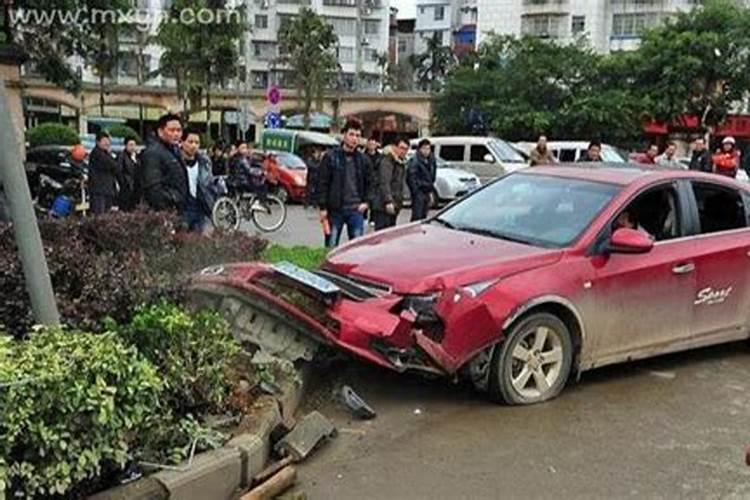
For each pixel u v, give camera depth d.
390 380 6.01
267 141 30.69
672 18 47.34
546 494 4.26
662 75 42.75
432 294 5.32
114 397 3.45
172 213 7.41
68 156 17.75
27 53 20.64
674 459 4.77
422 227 6.59
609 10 63.69
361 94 59.50
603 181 6.47
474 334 5.29
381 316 5.29
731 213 6.80
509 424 5.25
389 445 4.88
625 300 5.95
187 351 4.44
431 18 95.69
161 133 8.30
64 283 5.15
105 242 6.53
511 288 5.42
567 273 5.67
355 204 9.88
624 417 5.44
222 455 4.06
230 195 16.59
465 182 23.41
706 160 16.05
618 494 4.29
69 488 3.41
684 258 6.27
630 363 6.65
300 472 4.47
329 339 5.30
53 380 3.26
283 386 5.18
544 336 5.63
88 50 23.58
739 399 5.88
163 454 3.97
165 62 42.59
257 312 5.49
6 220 6.10
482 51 49.00
